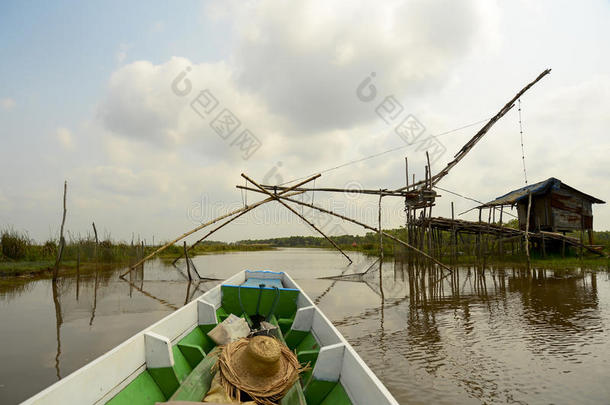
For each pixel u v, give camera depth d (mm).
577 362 5707
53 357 6035
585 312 9094
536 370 5395
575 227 22391
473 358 5914
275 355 3223
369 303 10844
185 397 3008
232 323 4977
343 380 3152
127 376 3105
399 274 19406
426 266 21016
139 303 10953
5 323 8398
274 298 6660
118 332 7637
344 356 3250
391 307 10188
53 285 14438
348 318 8852
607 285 13086
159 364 3443
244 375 3238
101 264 22000
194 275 18734
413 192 17141
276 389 3172
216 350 4133
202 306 5395
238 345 3809
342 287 14414
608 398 4484
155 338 3480
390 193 17359
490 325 8008
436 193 16984
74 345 6711
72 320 8711
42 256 21094
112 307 10328
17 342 6887
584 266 18531
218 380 3213
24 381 5055
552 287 12898
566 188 22266
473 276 16766
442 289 13359
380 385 2355
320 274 19766
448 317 8844
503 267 19422
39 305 10570
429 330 7660
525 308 9672
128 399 2990
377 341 6910
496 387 4812
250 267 24359
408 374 5262
